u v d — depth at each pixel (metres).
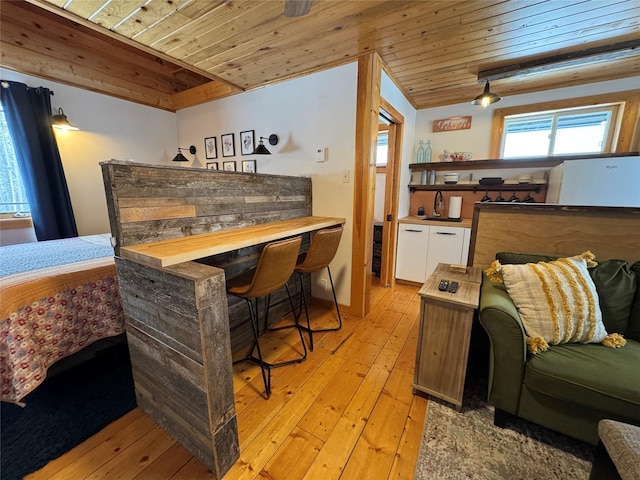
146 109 3.58
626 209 1.58
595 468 0.90
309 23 1.75
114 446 1.28
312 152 2.59
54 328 1.47
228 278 1.86
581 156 2.71
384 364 1.90
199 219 1.59
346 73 2.29
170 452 1.25
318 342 2.16
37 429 1.36
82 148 3.10
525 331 1.35
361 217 2.41
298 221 2.28
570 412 1.18
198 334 1.04
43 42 2.66
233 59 2.24
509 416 1.41
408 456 1.24
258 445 1.30
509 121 3.21
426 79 2.69
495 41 1.98
